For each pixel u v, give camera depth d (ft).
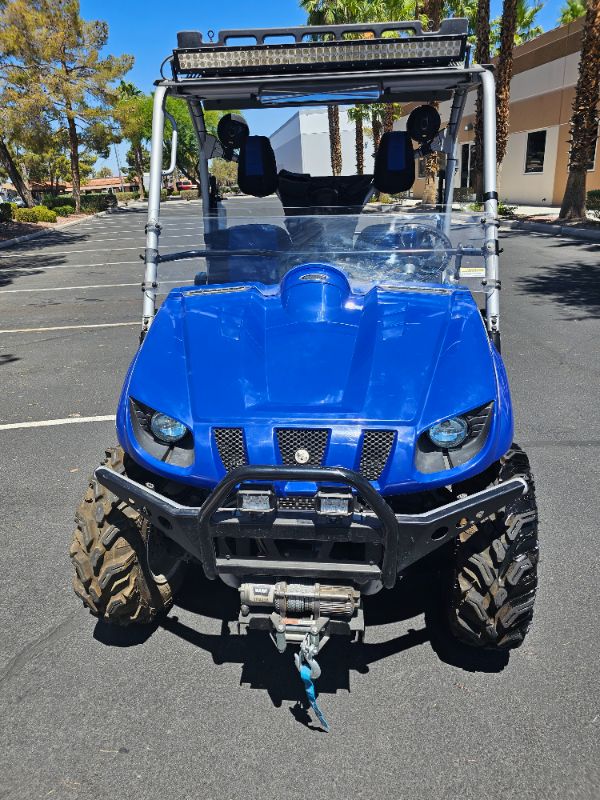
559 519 12.38
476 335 8.62
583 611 9.82
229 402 7.84
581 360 21.75
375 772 7.27
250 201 11.82
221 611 10.11
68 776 7.30
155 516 7.63
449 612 8.60
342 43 9.97
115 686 8.63
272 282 11.49
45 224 95.76
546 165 80.84
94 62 111.86
